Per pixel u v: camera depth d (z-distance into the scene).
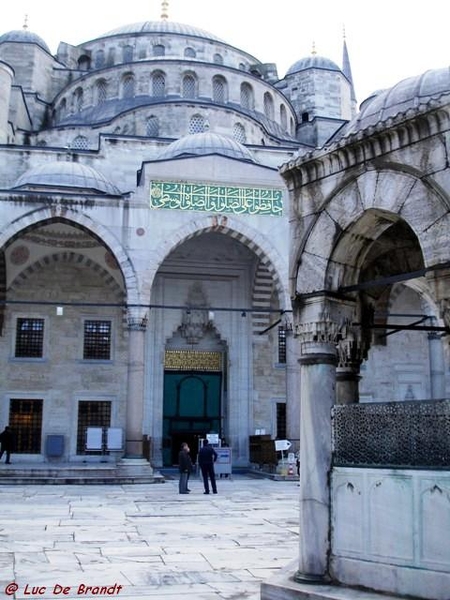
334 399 7.49
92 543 11.21
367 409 6.99
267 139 34.88
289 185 8.26
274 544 11.20
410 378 31.80
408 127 6.85
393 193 6.98
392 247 8.84
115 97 36.03
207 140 28.41
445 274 6.43
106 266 29.73
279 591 6.95
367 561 6.68
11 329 28.97
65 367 29.22
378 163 7.17
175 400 30.31
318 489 7.18
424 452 6.43
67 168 27.73
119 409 29.30
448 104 6.43
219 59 41.06
